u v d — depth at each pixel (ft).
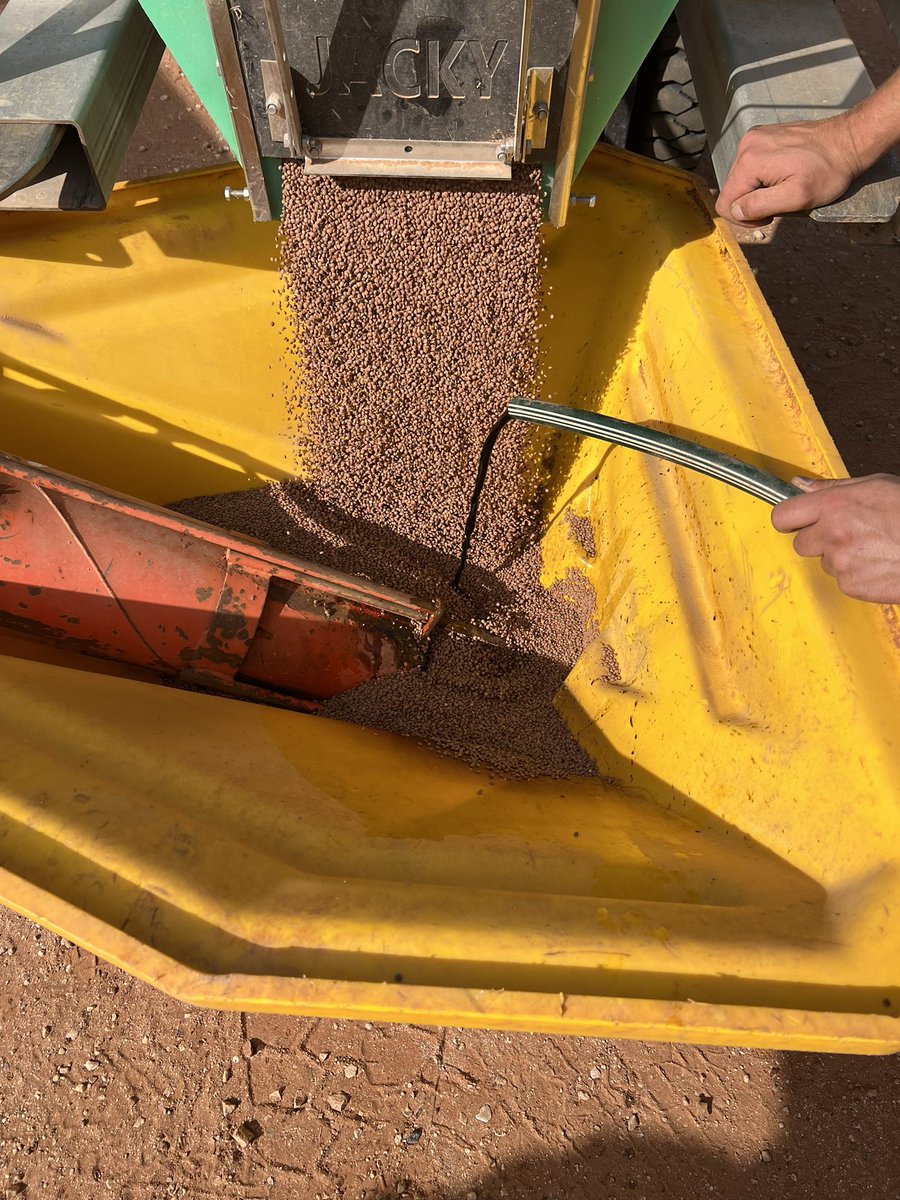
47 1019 6.04
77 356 6.75
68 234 6.18
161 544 5.54
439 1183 5.46
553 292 6.82
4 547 5.21
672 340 6.04
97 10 5.20
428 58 4.25
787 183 4.95
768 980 2.98
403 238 5.29
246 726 4.86
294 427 7.27
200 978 2.86
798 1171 5.56
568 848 3.84
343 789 4.23
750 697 4.54
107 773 3.49
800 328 10.85
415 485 7.02
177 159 11.71
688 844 4.05
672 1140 5.63
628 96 7.93
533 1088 5.80
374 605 6.02
